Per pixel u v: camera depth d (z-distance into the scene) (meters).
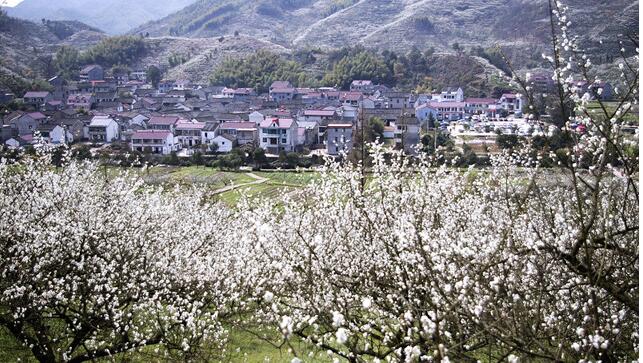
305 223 10.70
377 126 50.75
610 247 6.02
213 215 17.77
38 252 10.23
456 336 5.86
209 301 11.32
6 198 12.20
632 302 5.21
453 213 9.56
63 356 9.79
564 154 7.01
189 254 12.59
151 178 34.16
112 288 9.88
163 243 12.62
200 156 49.25
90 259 10.84
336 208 10.28
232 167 45.88
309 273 7.34
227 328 11.92
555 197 8.74
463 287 5.32
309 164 45.88
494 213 9.55
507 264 6.33
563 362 4.98
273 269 9.34
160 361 10.04
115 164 29.02
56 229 10.79
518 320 5.43
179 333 10.38
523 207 7.63
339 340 3.18
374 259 8.37
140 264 11.20
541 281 5.64
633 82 5.52
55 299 9.98
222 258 12.34
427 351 5.52
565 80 6.35
